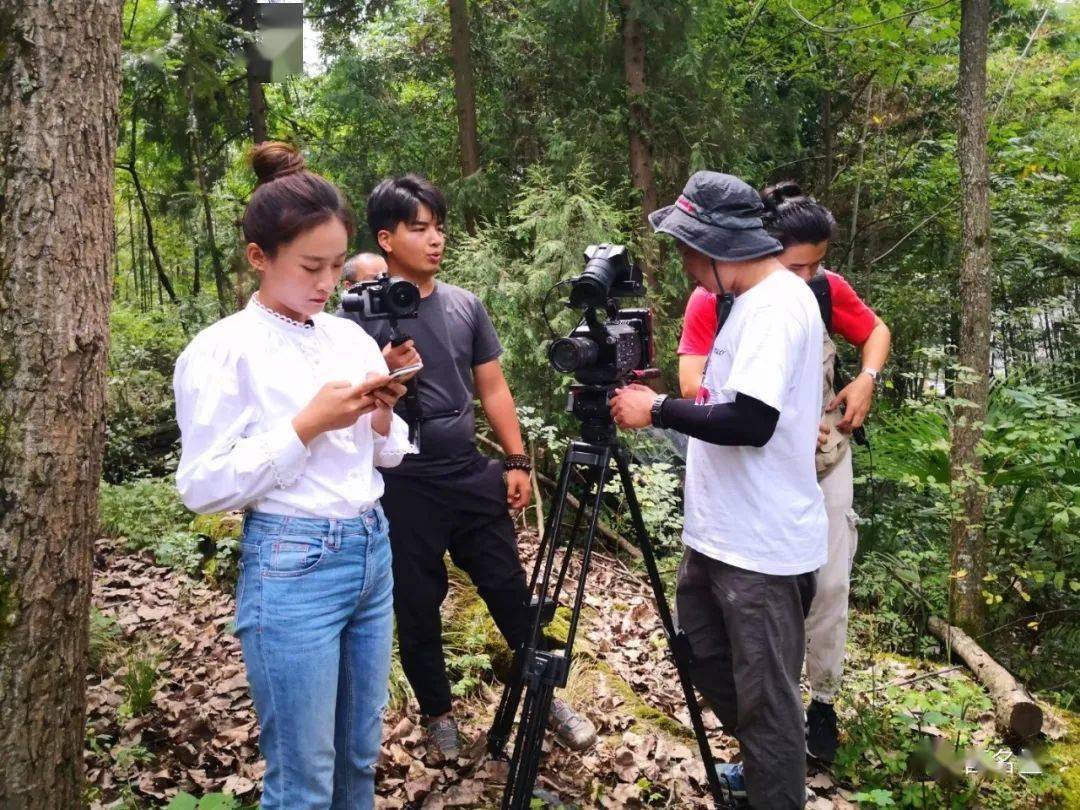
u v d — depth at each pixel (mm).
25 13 1730
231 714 3039
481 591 2820
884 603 4359
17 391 1747
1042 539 4750
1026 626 4402
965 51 4477
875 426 5668
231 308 8781
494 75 8672
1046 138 8562
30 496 1759
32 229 1746
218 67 7711
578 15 7500
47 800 1825
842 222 10094
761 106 8703
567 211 5746
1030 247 8508
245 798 2547
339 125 10008
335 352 1822
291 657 1657
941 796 2770
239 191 9680
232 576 4434
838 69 9562
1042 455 4438
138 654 3510
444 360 2686
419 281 2711
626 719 3143
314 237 1627
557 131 7668
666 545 4938
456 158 8828
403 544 2672
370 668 1850
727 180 2211
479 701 3238
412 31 9570
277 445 1593
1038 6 9570
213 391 1623
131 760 2621
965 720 3174
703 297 2900
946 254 9406
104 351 1884
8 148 1731
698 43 8195
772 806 2254
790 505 2213
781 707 2230
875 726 3021
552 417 5797
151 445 7695
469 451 2734
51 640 1807
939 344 8672
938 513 4820
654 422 2184
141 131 9078
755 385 2057
